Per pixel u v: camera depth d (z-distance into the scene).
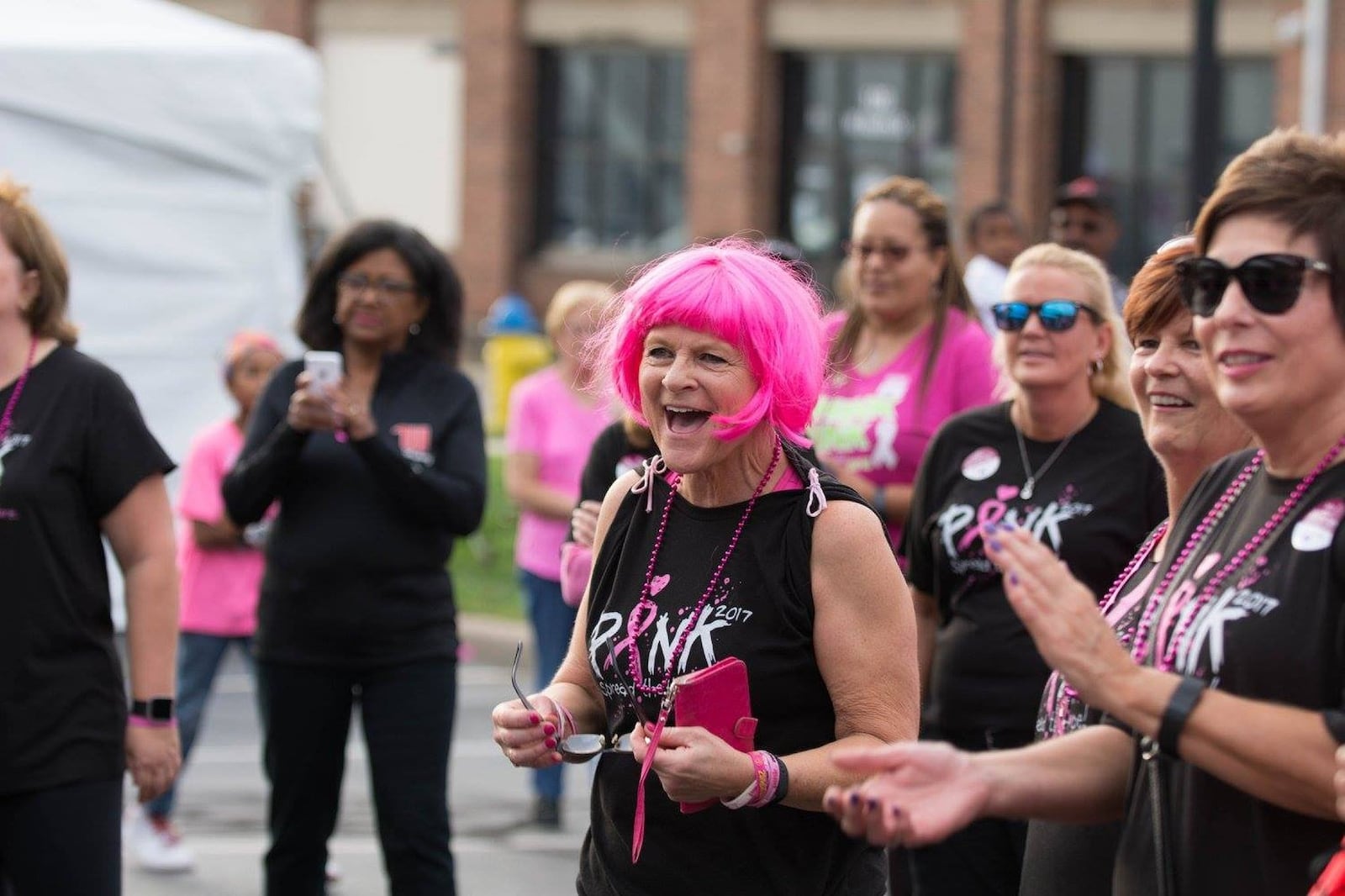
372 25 35.81
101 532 5.33
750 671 3.90
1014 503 5.70
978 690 5.64
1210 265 3.08
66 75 11.62
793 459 4.05
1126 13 31.00
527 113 35.22
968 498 5.77
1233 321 3.05
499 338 24.20
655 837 4.00
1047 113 31.55
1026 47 31.27
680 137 34.84
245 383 8.69
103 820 5.09
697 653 3.93
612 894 4.09
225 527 8.48
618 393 4.17
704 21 33.38
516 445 9.47
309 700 6.46
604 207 35.38
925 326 7.21
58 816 5.00
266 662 6.50
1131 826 3.25
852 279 7.35
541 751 4.00
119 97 11.80
